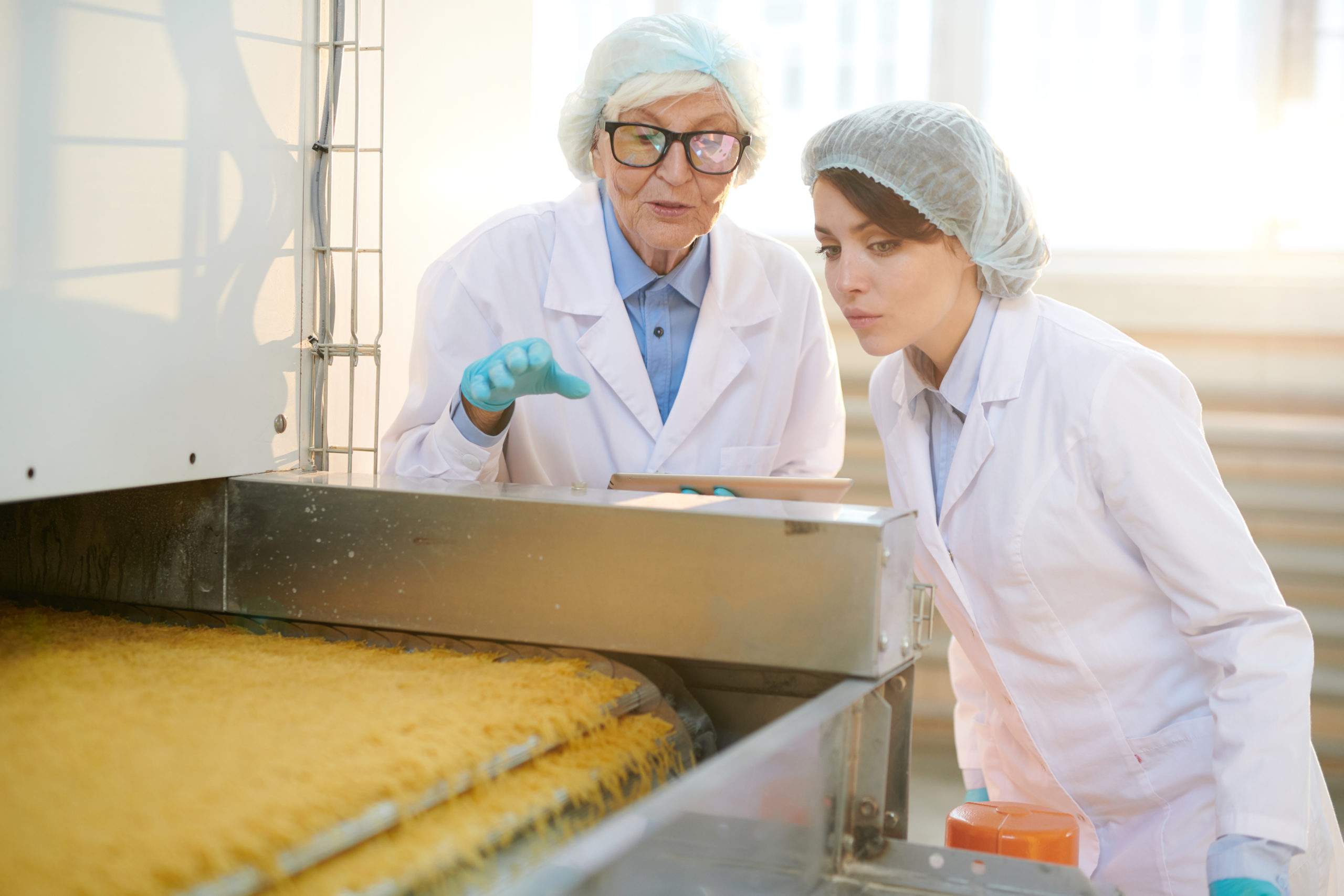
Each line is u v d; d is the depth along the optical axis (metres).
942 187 1.06
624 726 0.87
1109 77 3.24
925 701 3.31
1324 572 3.12
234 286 1.03
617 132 1.20
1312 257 3.14
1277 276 3.12
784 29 3.41
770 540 0.87
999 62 3.29
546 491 0.99
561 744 0.80
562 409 1.36
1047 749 1.21
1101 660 1.15
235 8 1.02
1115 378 1.07
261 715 0.74
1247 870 0.96
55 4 0.83
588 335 1.35
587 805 0.76
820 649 0.86
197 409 0.99
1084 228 3.29
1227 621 1.05
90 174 0.87
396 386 1.37
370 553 0.99
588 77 1.27
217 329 1.01
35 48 0.82
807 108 3.43
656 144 1.20
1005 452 1.13
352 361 1.16
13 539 1.12
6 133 0.80
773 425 1.46
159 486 1.06
